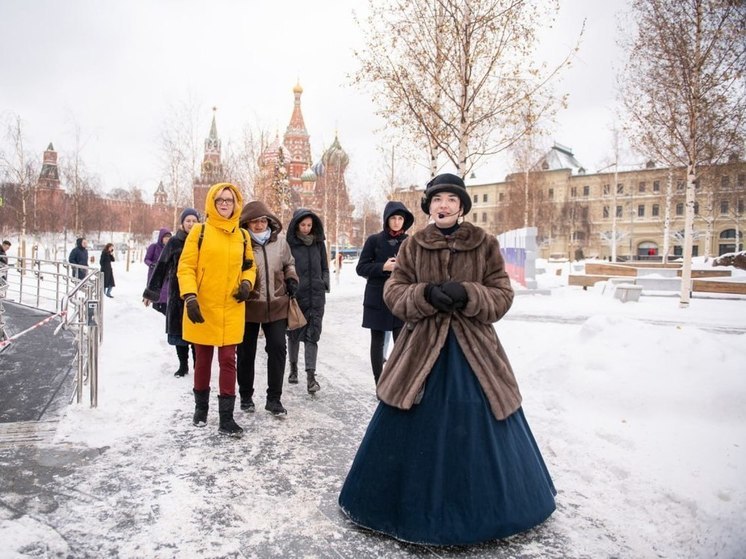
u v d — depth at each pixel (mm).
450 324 2992
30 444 4059
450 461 2754
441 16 9844
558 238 79188
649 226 75375
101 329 8148
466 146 9930
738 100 13672
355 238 73062
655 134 14844
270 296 5027
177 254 6109
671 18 13734
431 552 2705
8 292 14500
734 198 42906
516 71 9891
